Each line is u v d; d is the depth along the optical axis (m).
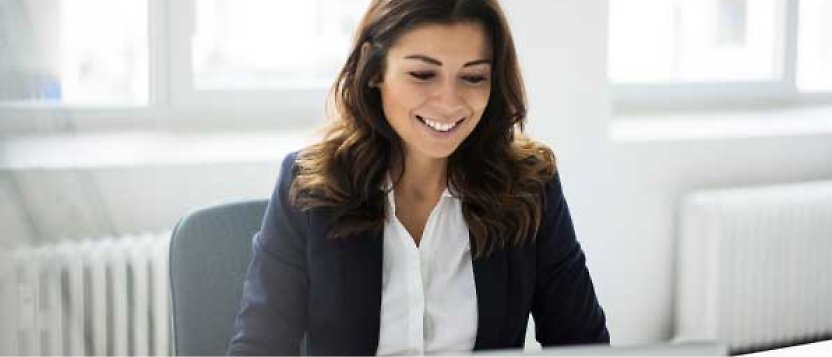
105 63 2.54
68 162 2.20
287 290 1.27
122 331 2.25
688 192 2.94
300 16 2.72
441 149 1.17
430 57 1.14
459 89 1.15
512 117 1.25
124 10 2.55
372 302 1.25
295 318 1.28
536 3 2.62
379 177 1.27
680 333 2.95
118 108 2.53
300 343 1.35
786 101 3.36
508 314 1.28
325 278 1.26
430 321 1.27
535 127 2.68
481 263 1.27
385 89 1.19
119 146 2.40
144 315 2.27
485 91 1.17
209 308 1.44
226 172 2.36
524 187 1.29
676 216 2.94
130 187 2.28
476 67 1.16
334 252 1.26
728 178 2.99
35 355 2.13
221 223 1.46
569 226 1.35
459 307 1.26
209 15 2.65
